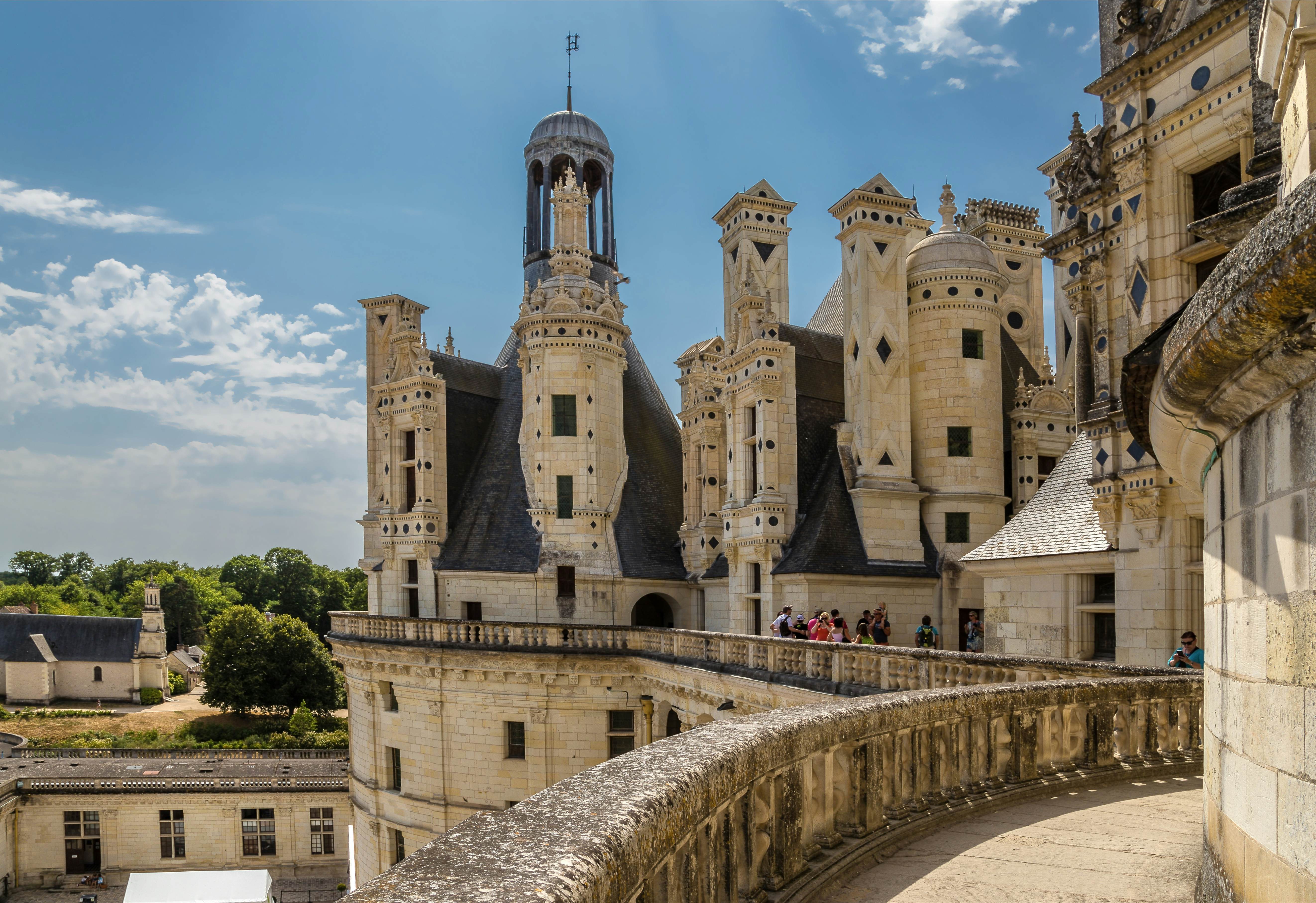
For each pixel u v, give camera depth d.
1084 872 7.29
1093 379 23.97
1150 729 12.04
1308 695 4.61
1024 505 41.38
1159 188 22.17
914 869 7.36
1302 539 4.66
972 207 54.09
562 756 40.28
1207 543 6.68
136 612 172.75
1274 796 5.04
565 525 47.66
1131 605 22.09
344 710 106.44
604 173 67.00
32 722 100.62
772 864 6.30
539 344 48.69
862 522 38.78
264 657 93.06
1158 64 22.31
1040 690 10.75
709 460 47.91
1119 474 22.34
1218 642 6.20
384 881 2.94
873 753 8.09
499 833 3.57
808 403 42.91
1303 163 5.86
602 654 39.41
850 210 40.84
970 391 40.28
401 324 50.22
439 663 41.97
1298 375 4.64
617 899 3.42
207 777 61.50
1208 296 5.05
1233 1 20.17
